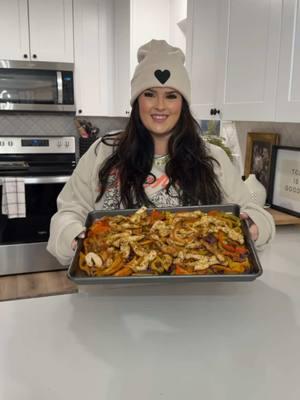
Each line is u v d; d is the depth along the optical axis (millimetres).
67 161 3303
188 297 982
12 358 716
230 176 1338
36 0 2875
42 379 661
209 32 1824
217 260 799
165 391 635
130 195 1176
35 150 3223
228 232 881
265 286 1072
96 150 1297
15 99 2953
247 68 1522
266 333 818
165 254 818
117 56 3148
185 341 780
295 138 1788
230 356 734
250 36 1490
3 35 2850
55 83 3012
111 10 3096
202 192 1192
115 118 3586
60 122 3451
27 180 2844
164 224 905
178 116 1176
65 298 965
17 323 836
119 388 641
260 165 2020
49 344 762
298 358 733
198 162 1209
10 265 2971
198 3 1914
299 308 936
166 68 1115
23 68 2906
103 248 845
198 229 894
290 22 1255
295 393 637
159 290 1018
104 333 804
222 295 996
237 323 857
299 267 1245
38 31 2924
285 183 1829
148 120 1148
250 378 672
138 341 778
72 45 3039
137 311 901
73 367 694
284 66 1297
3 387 641
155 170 1210
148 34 2943
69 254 929
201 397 624
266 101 1411
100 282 761
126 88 3051
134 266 792
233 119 1646
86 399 616
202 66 1914
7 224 2904
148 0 2885
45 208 2971
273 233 1060
